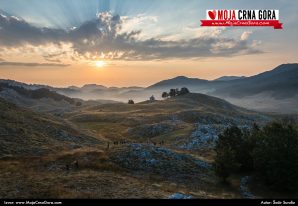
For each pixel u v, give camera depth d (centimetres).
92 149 6294
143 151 5969
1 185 3981
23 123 7906
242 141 6059
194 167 5756
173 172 5431
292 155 5041
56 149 6506
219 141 6272
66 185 4066
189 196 3944
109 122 14238
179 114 14775
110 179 4531
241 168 5991
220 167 5184
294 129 5653
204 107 19212
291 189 4984
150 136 11012
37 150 6159
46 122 8831
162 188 4384
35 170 4903
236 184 5253
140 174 5203
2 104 9169
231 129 6259
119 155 5769
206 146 8162
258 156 5334
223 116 15100
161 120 13925
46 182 4172
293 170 4981
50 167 5100
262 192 4994
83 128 10912
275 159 5084
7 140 6369
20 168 4934
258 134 5969
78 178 4419
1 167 4925
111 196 3688
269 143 5338
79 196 3594
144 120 13875
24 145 6316
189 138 8944
